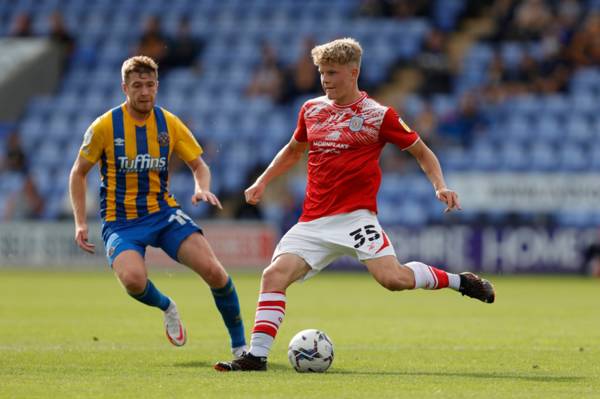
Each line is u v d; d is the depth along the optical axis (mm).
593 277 78750
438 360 31422
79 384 25141
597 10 104375
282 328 42906
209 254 30172
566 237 79312
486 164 91500
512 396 23375
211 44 112688
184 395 23250
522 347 35406
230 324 31062
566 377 27125
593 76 99625
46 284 72812
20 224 91438
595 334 40312
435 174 28781
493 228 80375
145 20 117812
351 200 28484
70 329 41969
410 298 61125
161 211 30734
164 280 78312
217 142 99812
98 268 90062
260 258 86438
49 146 104875
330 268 88000
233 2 117500
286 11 115062
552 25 103375
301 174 94688
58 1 121812
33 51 113125
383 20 110438
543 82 98750
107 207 30781
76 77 112938
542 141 93750
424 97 100312
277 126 100562
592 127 94875
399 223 88562
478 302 57906
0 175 101500
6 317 47844
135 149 30469
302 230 28656
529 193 84875
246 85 106562
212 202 30453
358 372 28156
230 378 26234
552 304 56500
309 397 22906
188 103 105250
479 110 97125
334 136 28484
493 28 106750
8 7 122312
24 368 29016
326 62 28203
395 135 28547
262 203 93062
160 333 40375
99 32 117688
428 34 103000
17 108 111375
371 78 104375
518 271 80125
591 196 83938
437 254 81125
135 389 24234
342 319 47406
